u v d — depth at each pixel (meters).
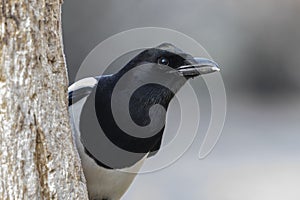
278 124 28.39
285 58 32.75
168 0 28.33
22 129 6.76
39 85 6.87
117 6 26.88
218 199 19.33
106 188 8.98
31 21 6.79
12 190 6.71
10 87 6.70
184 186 20.22
